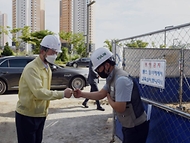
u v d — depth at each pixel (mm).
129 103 2346
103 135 4457
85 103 6723
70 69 9414
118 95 2250
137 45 4090
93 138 4312
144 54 4215
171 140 2822
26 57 8938
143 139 2498
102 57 2357
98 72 2436
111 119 5516
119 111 2289
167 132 2896
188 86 5738
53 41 2553
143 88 3883
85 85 9555
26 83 2527
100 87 10883
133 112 2377
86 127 4926
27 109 2574
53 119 5500
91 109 6504
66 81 9156
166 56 5273
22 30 37000
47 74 2703
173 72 5645
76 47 40625
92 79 6129
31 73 2459
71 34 40531
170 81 5570
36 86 2438
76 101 7543
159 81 3080
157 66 3119
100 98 2801
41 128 2828
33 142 2678
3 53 33531
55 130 4738
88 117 5688
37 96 2436
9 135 4500
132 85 2305
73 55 38406
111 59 2379
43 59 2619
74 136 4402
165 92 5199
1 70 8438
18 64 8734
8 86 8578
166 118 2916
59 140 4207
